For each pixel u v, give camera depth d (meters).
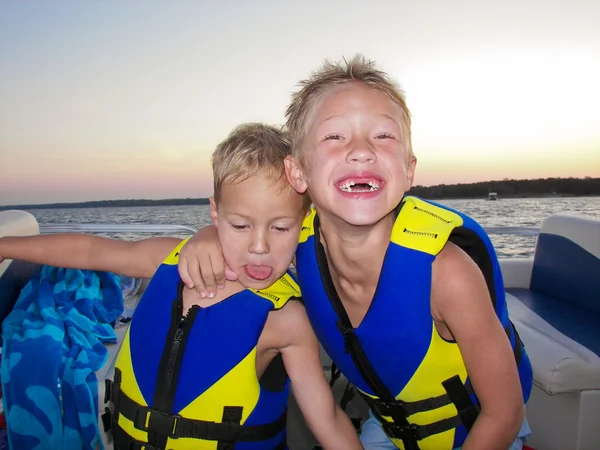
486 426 1.27
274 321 1.36
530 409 2.35
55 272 2.45
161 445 1.31
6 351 1.93
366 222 1.14
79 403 1.80
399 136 1.18
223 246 1.33
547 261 3.22
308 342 1.39
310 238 1.42
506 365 1.23
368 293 1.35
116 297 2.59
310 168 1.22
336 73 1.25
